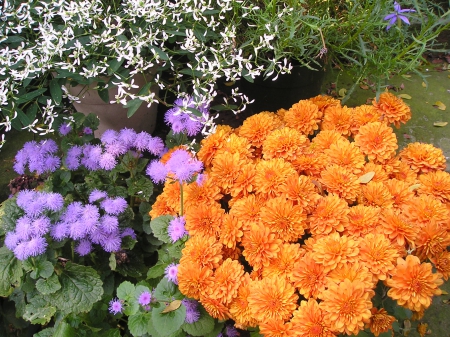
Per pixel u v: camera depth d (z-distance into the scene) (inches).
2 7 24.6
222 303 17.8
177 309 17.5
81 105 28.8
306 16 24.0
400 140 35.0
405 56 28.2
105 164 22.0
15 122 23.9
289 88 30.6
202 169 22.4
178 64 25.9
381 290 19.6
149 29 23.5
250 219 19.3
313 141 23.3
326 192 21.5
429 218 19.1
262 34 26.0
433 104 38.2
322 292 16.6
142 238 24.0
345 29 27.2
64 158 23.9
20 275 19.2
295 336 16.2
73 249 20.6
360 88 38.7
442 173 21.4
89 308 19.4
